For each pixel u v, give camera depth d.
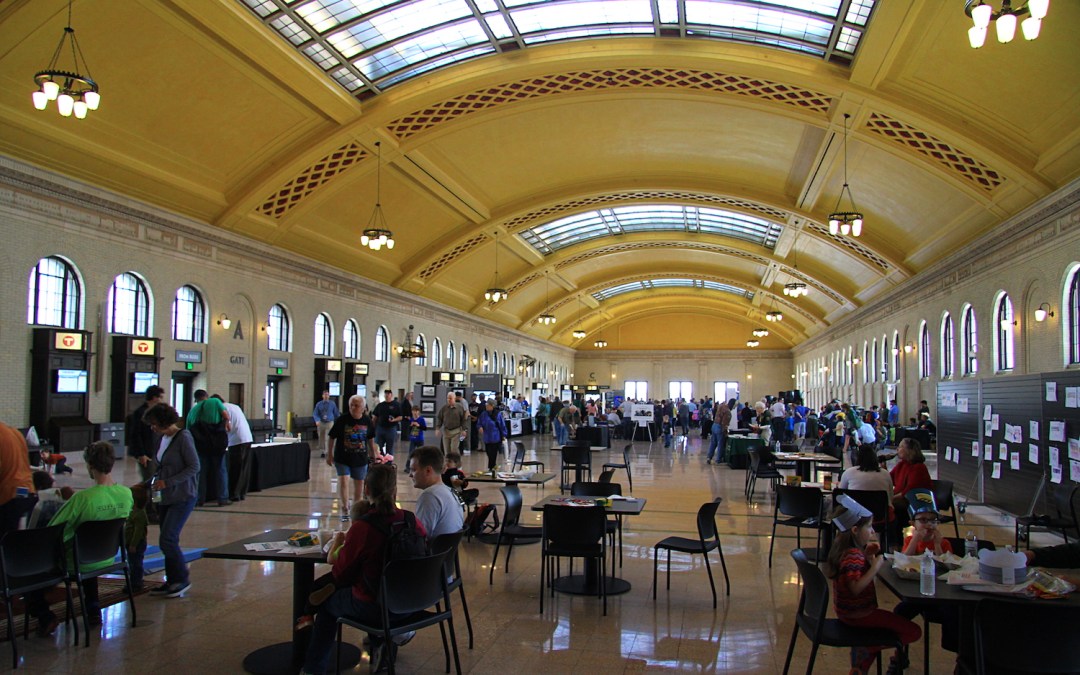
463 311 32.22
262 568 7.88
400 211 20.59
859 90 12.67
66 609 5.98
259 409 18.61
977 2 6.92
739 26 12.49
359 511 4.86
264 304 18.86
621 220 27.94
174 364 15.70
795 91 13.53
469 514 9.67
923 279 20.47
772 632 6.00
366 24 12.48
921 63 11.66
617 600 6.88
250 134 14.64
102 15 10.46
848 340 32.69
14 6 9.67
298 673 5.02
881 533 7.80
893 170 16.03
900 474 8.49
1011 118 11.87
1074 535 9.52
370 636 5.20
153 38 11.34
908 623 4.61
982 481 12.70
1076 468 9.39
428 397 25.72
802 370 48.78
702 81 13.98
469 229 23.02
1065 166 12.02
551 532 6.62
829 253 25.28
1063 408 9.74
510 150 18.55
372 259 23.00
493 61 13.95
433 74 14.30
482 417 15.71
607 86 14.52
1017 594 4.22
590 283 37.78
